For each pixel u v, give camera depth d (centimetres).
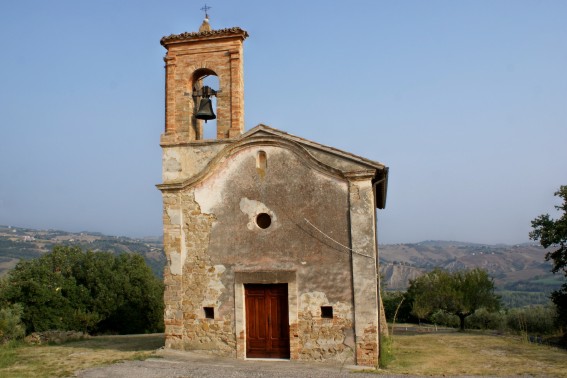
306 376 1323
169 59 1816
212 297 1659
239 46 1775
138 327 3412
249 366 1468
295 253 1609
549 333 2791
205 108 1802
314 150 1634
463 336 2464
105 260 3531
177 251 1700
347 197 1594
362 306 1534
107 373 1365
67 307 2747
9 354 1731
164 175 1759
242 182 1683
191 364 1485
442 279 3212
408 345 2086
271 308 1625
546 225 2820
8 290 2578
